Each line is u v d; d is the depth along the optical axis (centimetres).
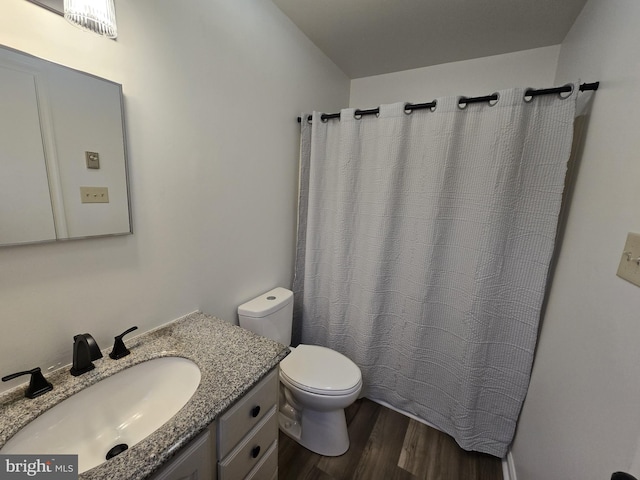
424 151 146
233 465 84
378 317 170
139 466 56
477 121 132
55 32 73
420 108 144
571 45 146
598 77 105
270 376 95
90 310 90
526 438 127
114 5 82
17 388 75
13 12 66
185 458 67
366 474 136
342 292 179
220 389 79
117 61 87
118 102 88
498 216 129
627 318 68
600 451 72
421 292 155
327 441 144
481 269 135
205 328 113
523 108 120
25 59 68
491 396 145
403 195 156
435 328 157
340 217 171
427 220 148
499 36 164
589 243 95
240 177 140
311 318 193
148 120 98
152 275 107
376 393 182
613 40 95
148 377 91
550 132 117
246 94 136
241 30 128
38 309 78
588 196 102
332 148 173
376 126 157
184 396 85
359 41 175
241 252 148
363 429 162
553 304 121
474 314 139
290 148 173
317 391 131
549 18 144
